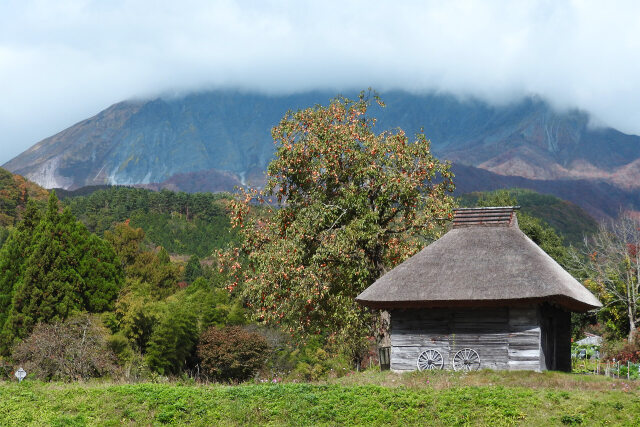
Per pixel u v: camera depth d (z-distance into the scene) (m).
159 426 20.39
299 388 22.83
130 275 94.31
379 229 31.02
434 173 32.16
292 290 30.03
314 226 30.98
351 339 36.91
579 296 27.22
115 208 199.75
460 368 26.98
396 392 21.98
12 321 49.16
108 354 40.66
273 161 32.62
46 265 51.03
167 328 52.53
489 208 29.48
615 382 23.61
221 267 32.62
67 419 20.58
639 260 48.50
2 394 23.08
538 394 21.34
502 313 26.92
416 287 26.56
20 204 172.62
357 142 32.75
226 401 21.91
